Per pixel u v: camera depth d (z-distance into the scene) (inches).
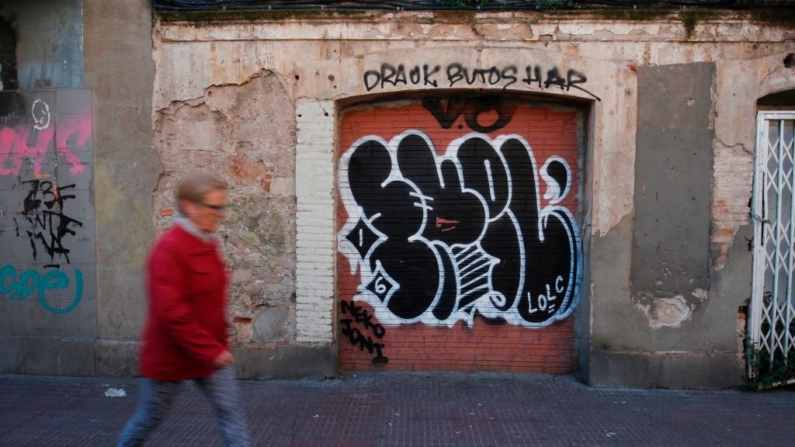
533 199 225.3
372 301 227.9
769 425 181.6
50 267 222.1
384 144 225.8
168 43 215.5
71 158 220.2
